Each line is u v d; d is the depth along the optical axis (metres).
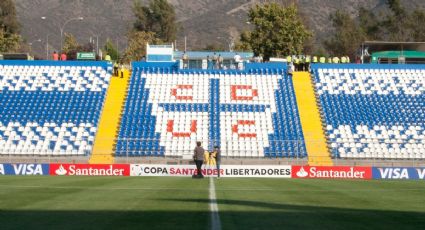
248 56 76.19
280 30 108.00
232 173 46.16
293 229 15.41
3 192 26.09
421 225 16.42
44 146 57.66
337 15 141.25
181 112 62.94
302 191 28.95
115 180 36.84
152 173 46.47
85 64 70.25
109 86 67.56
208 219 17.00
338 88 67.88
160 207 20.08
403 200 24.41
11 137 58.59
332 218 17.73
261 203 22.09
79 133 59.41
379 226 16.11
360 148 58.50
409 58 76.62
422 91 67.50
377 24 135.12
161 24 150.12
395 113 63.69
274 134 59.94
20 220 16.66
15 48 123.44
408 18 132.38
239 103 64.56
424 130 61.22
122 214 18.09
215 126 60.78
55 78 67.94
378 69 71.06
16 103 63.50
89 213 18.31
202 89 66.81
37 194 25.03
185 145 58.06
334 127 61.38
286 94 66.44
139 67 71.00
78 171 46.44
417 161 57.16
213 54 73.75
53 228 15.16
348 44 131.12
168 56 75.06
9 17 126.81
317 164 56.19
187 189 29.02
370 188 31.91
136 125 60.88
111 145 57.84
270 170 46.38
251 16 112.19
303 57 75.00
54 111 62.50
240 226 15.77
